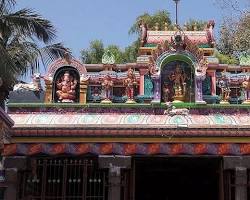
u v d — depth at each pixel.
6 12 15.97
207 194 23.61
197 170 22.89
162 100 17.69
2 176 16.22
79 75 18.16
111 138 16.52
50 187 16.70
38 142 16.56
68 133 16.55
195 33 19.97
